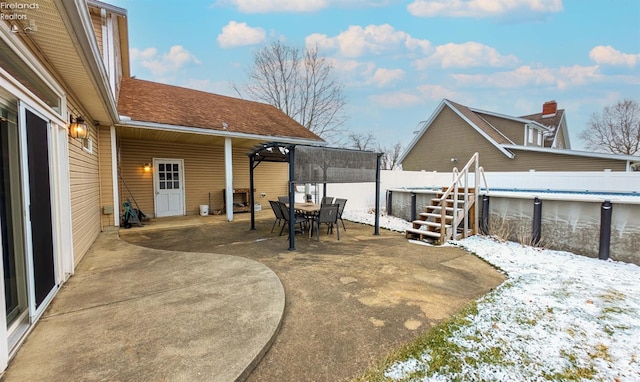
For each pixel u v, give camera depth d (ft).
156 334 7.55
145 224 25.39
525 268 13.73
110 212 22.07
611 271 13.26
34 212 8.66
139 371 6.13
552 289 11.18
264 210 35.32
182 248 17.29
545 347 7.47
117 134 26.32
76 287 10.75
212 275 12.06
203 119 27.66
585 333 8.10
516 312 9.32
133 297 9.87
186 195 32.01
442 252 16.70
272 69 63.31
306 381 6.26
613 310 9.43
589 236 15.76
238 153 35.81
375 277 12.50
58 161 10.98
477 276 12.72
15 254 7.73
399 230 23.47
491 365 6.78
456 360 6.95
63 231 11.55
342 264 14.33
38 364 6.32
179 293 10.21
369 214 32.37
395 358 7.01
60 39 8.78
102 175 22.12
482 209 20.99
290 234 17.10
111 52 21.90
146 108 25.49
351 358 7.02
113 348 6.92
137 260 14.26
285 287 11.35
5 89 7.06
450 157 54.24
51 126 10.67
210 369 6.21
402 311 9.40
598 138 80.84
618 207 14.84
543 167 43.73
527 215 18.49
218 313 8.73
